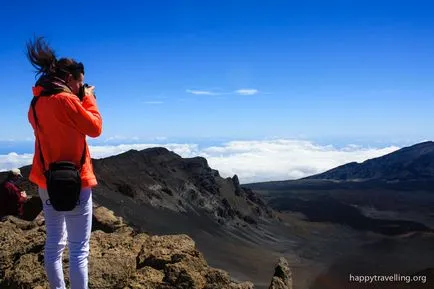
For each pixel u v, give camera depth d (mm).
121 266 9172
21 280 8797
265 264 82750
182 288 9188
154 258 9836
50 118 6113
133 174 100938
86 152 6430
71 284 6629
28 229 12508
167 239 10586
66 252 8977
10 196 14531
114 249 10234
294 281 78062
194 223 94188
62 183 5984
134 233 13312
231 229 104312
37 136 6352
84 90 6512
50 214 6707
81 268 6598
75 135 6234
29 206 16594
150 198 94188
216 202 112375
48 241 6832
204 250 82750
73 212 6426
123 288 8984
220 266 75562
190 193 108250
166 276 9312
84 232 6590
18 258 9758
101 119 6465
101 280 8789
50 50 6367
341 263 93625
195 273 9570
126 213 80062
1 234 10273
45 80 6219
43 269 9141
